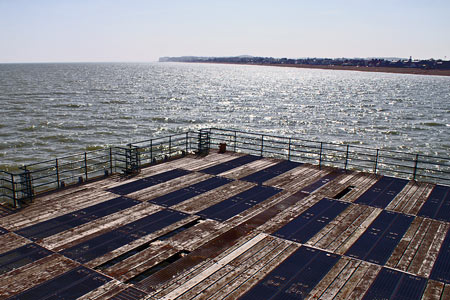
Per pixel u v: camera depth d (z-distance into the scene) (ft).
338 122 171.32
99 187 42.83
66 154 103.04
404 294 23.75
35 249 28.53
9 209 35.83
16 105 199.52
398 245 30.40
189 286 24.25
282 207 38.29
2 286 23.85
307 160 99.96
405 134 143.43
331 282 24.97
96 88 333.21
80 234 31.12
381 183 46.75
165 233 31.81
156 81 475.72
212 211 36.86
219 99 270.26
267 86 431.84
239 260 27.61
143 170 49.98
